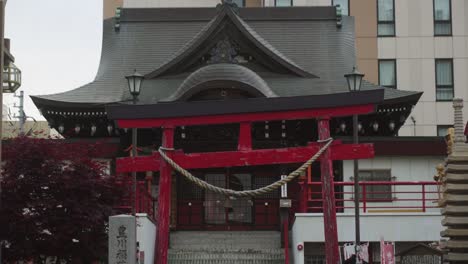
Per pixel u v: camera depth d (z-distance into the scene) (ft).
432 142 109.91
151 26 138.41
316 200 97.55
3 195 73.26
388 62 177.17
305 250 94.27
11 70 77.41
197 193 114.52
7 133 159.12
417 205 108.78
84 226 74.23
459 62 176.96
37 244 74.43
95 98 123.13
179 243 105.70
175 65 124.26
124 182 80.07
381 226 94.53
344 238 94.12
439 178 74.90
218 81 111.75
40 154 74.38
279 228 110.42
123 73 130.41
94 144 82.89
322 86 124.57
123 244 61.21
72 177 74.28
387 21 178.40
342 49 133.39
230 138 113.80
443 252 68.59
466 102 175.52
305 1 177.37
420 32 178.09
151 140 115.96
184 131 113.09
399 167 110.52
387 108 118.01
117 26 137.90
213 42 119.44
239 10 137.59
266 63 124.98
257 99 65.16
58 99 119.75
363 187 97.60
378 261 94.53
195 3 187.21
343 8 178.60
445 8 179.22
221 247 104.22
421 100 175.42
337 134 118.42
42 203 73.15
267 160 65.16
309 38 135.03
